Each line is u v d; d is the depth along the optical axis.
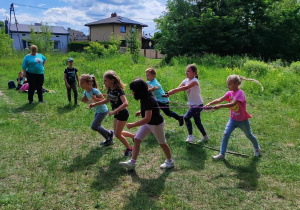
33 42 31.14
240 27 25.05
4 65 20.16
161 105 5.75
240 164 4.26
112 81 4.30
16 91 10.63
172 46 24.47
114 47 24.09
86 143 5.19
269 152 4.71
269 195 3.39
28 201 3.21
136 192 3.44
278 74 11.62
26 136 5.44
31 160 4.35
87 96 5.03
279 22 26.17
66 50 41.25
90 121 6.47
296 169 4.03
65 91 10.48
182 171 4.05
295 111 7.32
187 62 19.53
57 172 3.92
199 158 4.50
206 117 7.00
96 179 3.75
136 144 3.96
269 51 26.09
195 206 3.16
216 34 23.81
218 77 12.97
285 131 5.77
